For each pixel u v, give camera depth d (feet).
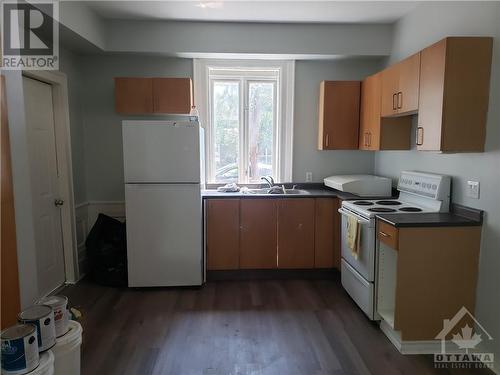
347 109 12.03
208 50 11.46
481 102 7.22
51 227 10.41
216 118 13.00
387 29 11.65
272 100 13.06
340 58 12.25
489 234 7.22
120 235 11.37
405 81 8.77
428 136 7.74
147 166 10.20
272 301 10.01
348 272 9.98
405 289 7.50
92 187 12.51
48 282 10.21
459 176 8.17
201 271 10.93
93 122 12.28
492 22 7.10
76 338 5.83
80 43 10.34
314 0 9.53
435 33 9.12
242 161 13.14
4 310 6.04
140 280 10.58
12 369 4.64
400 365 7.13
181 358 7.26
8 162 6.16
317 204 11.46
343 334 8.25
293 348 7.65
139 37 11.28
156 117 12.45
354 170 13.17
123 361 7.16
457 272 7.52
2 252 5.99
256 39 11.51
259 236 11.44
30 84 9.35
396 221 7.53
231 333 8.24
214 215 11.27
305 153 13.08
